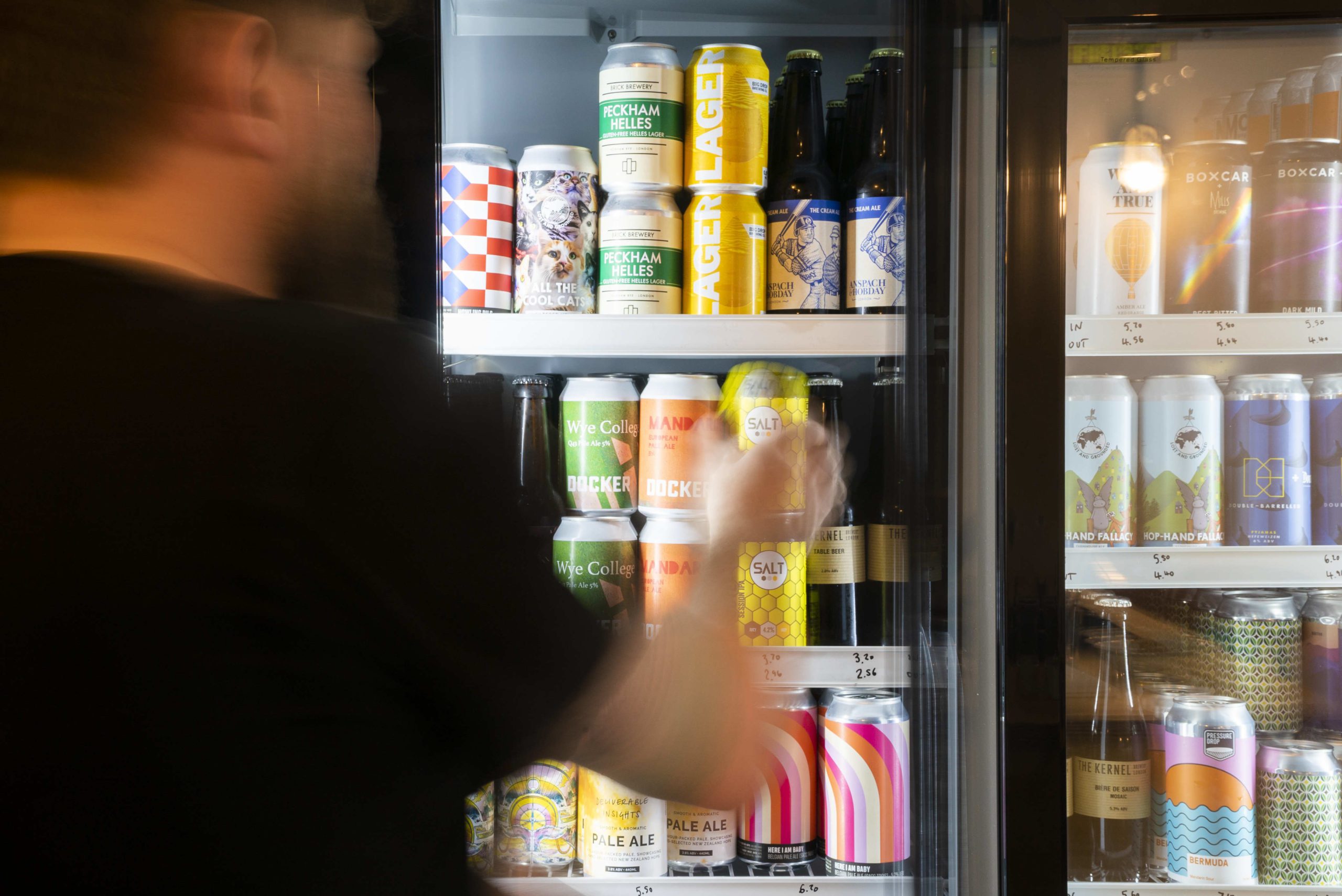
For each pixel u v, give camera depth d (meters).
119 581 0.47
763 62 1.23
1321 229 1.14
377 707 0.53
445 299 1.22
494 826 1.26
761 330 1.14
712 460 1.18
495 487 0.58
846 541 1.31
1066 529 1.02
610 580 1.23
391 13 0.99
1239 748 1.11
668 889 1.17
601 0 1.38
